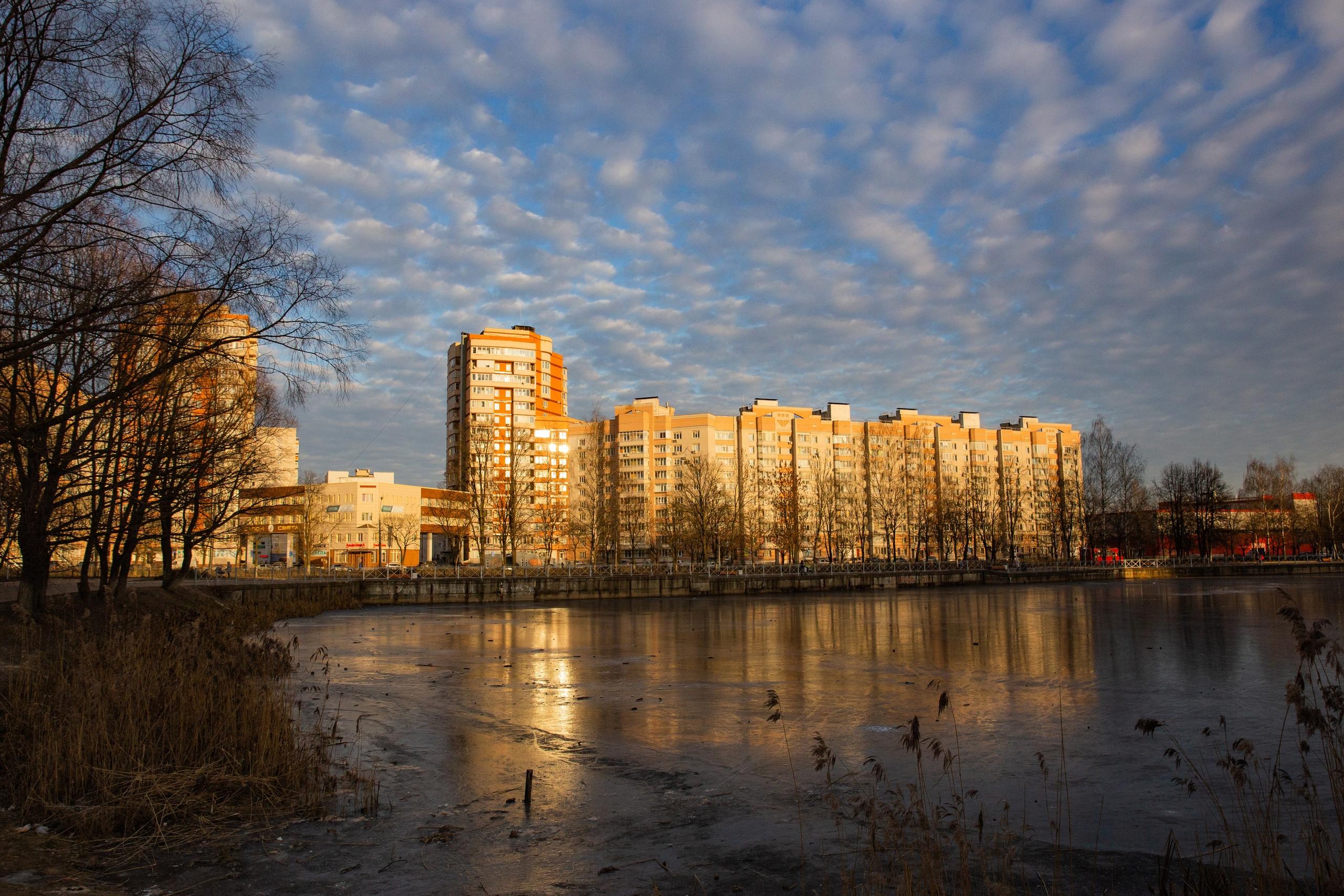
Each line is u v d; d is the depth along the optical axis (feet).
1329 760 30.53
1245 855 30.96
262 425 120.78
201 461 92.84
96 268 45.42
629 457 505.25
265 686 51.26
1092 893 29.53
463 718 62.49
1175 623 140.87
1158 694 71.61
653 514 498.69
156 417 84.64
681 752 51.85
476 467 301.43
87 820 34.35
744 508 428.97
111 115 40.86
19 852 31.63
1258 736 55.57
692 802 41.29
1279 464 438.40
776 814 39.42
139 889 29.89
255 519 219.41
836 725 59.62
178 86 41.75
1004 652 102.99
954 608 192.44
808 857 33.73
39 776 36.88
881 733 56.90
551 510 374.22
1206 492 396.98
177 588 148.56
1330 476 454.81
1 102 39.24
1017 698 70.49
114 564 116.16
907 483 458.50
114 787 37.52
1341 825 28.53
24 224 39.88
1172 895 29.22
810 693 73.77
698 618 170.09
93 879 30.45
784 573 297.53
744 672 87.81
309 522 304.50
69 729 39.37
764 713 64.39
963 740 54.95
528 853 34.24
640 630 141.69
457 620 167.12
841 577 294.66
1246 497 501.56
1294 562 367.04
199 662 57.62
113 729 41.75
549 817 38.99
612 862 33.30
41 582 79.46
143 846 33.60
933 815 36.27
